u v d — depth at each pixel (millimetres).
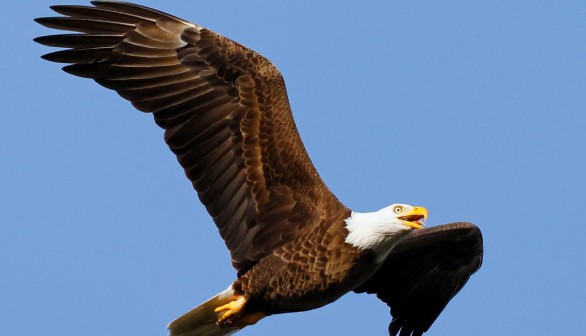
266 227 15953
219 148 16172
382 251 15688
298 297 15742
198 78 16219
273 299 15836
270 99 16062
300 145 15992
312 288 15656
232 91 16125
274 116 16047
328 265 15586
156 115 16250
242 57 16156
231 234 16156
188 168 16234
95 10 16297
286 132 16000
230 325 16078
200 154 16203
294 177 15961
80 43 16250
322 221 15742
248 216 16062
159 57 16297
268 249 15891
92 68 16281
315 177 15938
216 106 16172
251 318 16094
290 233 15852
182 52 16281
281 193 15977
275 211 15961
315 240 15672
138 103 16266
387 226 15570
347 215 15742
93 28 16281
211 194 16219
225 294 16078
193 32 16281
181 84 16250
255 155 16047
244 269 16047
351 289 15820
